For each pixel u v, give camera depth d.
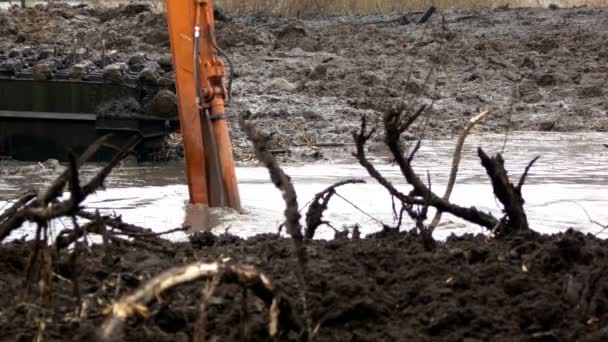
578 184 13.96
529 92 25.19
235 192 11.87
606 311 5.03
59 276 5.29
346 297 5.07
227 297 5.09
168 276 3.93
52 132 17.03
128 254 6.09
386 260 5.77
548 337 4.78
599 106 24.16
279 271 5.54
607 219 11.05
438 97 24.47
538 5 46.09
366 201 11.89
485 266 5.59
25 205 6.12
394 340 4.72
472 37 32.06
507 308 5.04
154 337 4.61
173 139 17.83
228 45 30.36
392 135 6.32
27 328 4.74
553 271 5.68
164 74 17.08
